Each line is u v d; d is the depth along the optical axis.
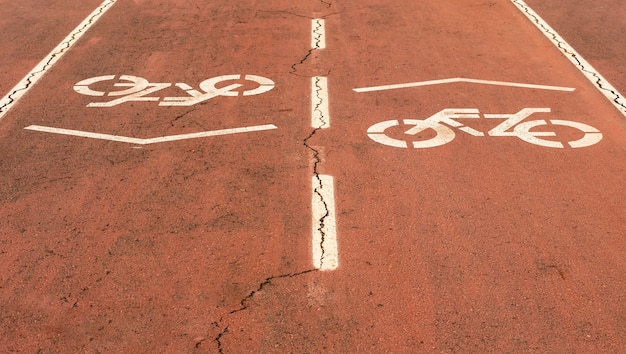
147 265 6.83
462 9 15.21
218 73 11.77
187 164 8.79
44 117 10.21
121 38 13.50
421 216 7.61
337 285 6.51
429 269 6.73
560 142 9.40
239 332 5.95
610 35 13.72
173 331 5.98
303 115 10.15
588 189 8.22
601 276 6.65
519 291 6.43
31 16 14.88
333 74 11.70
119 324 6.07
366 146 9.23
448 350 5.73
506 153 9.06
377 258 6.89
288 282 6.56
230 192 8.12
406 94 10.89
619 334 5.92
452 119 10.04
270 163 8.78
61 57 12.59
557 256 6.95
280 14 14.83
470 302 6.28
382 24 14.24
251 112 10.26
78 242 7.21
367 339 5.86
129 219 7.61
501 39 13.45
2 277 6.69
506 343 5.80
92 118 10.15
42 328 6.04
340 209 7.75
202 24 14.24
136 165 8.78
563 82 11.45
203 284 6.55
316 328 5.99
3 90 11.25
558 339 5.86
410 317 6.10
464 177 8.44
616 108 10.53
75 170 8.69
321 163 8.77
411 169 8.62
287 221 7.53
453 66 12.05
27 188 8.29
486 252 7.00
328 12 14.98
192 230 7.39
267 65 12.10
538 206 7.84
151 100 10.73
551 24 14.34
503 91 11.05
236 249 7.05
